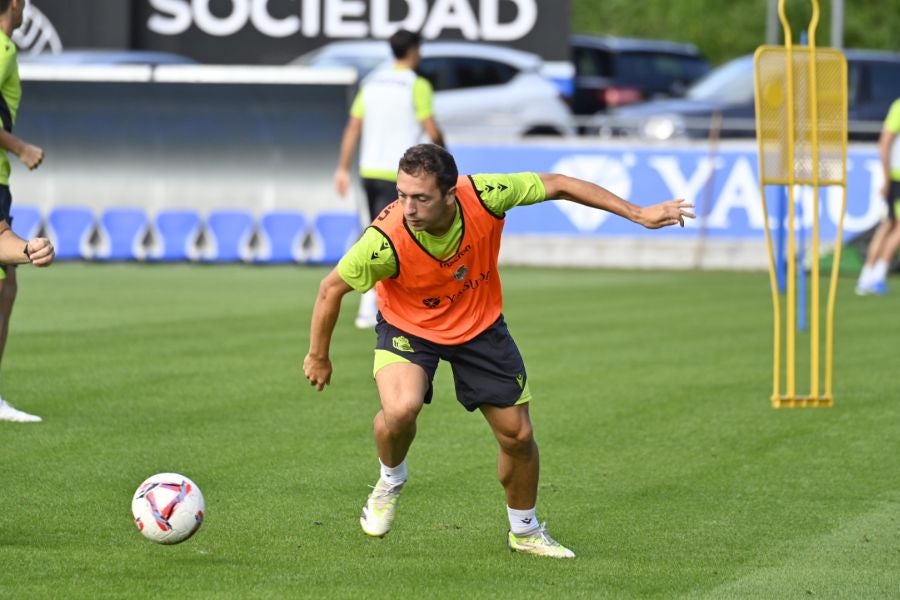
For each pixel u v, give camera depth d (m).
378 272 18.25
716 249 64.75
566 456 26.05
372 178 40.69
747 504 22.59
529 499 19.34
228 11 76.56
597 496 23.03
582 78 93.75
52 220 65.56
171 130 67.12
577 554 19.55
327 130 67.12
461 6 76.25
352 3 76.25
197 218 65.88
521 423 18.97
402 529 20.72
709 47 139.25
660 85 95.31
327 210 67.31
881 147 54.00
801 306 43.62
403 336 19.02
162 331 41.41
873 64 78.12
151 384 32.44
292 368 35.00
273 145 67.38
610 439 27.58
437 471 24.56
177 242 65.69
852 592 17.83
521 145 64.12
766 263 64.56
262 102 66.56
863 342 41.75
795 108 32.22
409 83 40.41
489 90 74.31
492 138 64.19
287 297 51.19
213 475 23.88
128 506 21.62
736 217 64.75
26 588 17.34
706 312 48.28
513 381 18.89
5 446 25.73
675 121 71.88
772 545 20.12
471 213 18.17
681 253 64.94
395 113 40.50
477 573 18.47
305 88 66.00
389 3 76.38
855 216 64.25
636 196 64.44
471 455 25.86
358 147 66.38
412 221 17.56
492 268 18.73
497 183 18.39
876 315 48.31
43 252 17.09
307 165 67.50
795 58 32.22
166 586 17.56
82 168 67.12
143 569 18.31
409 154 17.42
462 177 18.52
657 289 55.75
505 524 21.08
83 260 65.38
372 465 24.80
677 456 26.14
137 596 17.11
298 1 76.25
